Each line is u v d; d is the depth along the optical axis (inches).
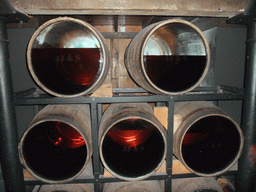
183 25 59.6
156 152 68.8
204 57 61.1
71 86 61.4
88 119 73.1
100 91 69.0
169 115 70.6
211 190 75.5
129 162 68.8
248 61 74.3
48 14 78.0
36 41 57.1
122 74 121.3
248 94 74.1
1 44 64.3
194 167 68.6
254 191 81.1
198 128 76.2
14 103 67.9
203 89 104.6
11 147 68.4
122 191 73.2
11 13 64.1
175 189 81.0
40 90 100.1
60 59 61.9
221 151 73.9
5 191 75.5
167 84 63.4
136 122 72.5
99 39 57.3
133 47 70.2
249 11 71.2
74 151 71.9
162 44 74.7
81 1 70.9
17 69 98.7
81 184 78.5
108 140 70.7
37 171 64.9
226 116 63.2
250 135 75.4
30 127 58.9
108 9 72.4
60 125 74.8
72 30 62.0
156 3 73.4
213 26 105.2
